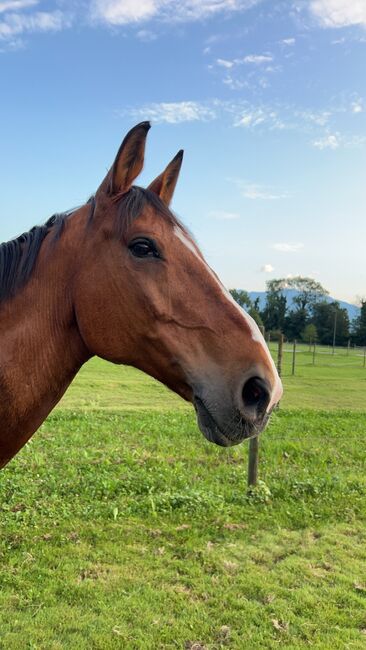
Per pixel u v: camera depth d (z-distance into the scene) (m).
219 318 1.77
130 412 11.14
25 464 6.44
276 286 80.38
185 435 8.70
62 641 3.09
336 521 5.09
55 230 1.93
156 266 1.78
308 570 4.06
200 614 3.43
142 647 3.06
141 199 1.83
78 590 3.63
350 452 7.99
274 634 3.27
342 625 3.39
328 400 14.94
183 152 2.04
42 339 1.88
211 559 4.16
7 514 4.80
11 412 1.84
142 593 3.65
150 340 1.81
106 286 1.80
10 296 1.87
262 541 4.56
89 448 7.43
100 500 5.32
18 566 3.92
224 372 1.73
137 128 1.80
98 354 1.89
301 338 70.38
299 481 6.11
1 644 3.03
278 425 9.97
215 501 5.27
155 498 5.28
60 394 1.98
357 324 70.50
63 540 4.35
